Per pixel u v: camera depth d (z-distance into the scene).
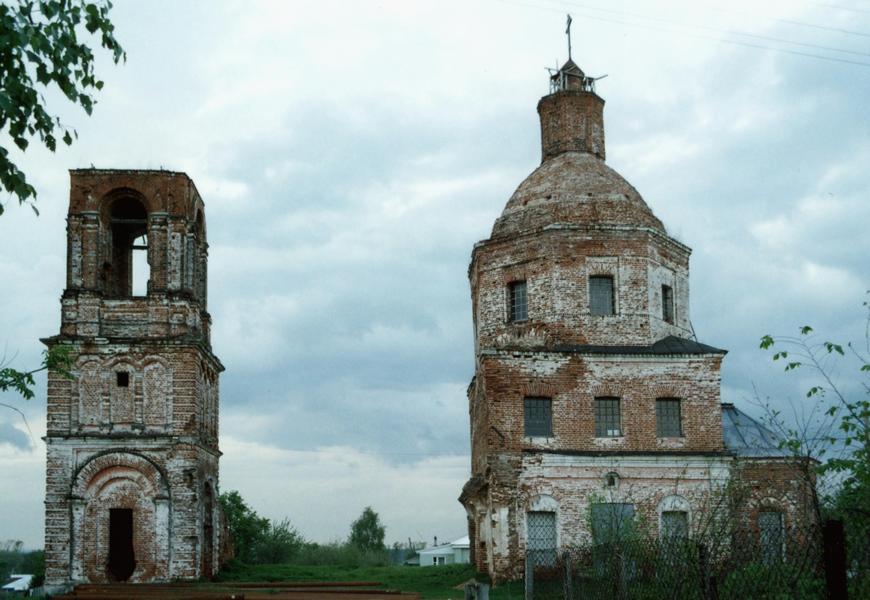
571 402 40.53
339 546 84.62
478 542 42.53
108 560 43.66
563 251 42.81
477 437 45.84
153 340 45.25
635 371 41.00
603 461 39.59
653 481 39.59
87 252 46.12
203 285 51.31
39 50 11.41
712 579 13.46
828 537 10.09
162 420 44.91
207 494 48.38
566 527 38.88
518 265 43.75
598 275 42.75
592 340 42.09
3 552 59.81
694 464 39.84
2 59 11.55
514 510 38.66
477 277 45.56
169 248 46.56
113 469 44.34
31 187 11.70
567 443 40.16
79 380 44.94
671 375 41.03
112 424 44.75
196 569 43.78
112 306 46.03
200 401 46.78
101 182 46.75
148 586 33.28
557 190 45.44
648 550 16.50
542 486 39.22
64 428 44.41
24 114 11.59
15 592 46.56
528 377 40.50
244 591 29.81
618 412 40.81
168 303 46.03
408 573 47.06
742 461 39.84
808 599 11.63
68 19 11.73
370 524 125.12
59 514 43.62
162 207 46.84
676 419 40.97
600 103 48.72
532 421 40.44
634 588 16.88
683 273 45.44
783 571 12.34
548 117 48.62
